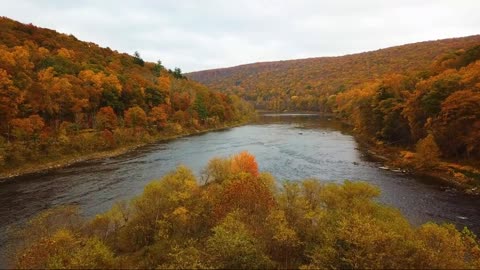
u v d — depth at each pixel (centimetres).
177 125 12562
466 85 6788
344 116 18025
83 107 9819
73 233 2870
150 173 6344
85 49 16500
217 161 5003
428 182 5609
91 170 6656
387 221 2700
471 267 2159
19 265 2356
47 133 7981
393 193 5000
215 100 17462
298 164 7131
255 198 3020
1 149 6431
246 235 2345
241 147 9450
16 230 3653
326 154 8300
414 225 3753
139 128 10606
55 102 8962
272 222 2603
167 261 2520
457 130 6200
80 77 10844
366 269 2011
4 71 7481
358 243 2148
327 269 2131
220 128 15038
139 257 2709
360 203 3006
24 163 6750
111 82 11306
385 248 2142
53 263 2059
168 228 3003
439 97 6981
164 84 15275
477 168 5794
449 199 4712
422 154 6431
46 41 14125
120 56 18588
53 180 5900
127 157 8025
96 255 2236
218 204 3100
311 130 13638
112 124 9906
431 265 2078
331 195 3188
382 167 6800
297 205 2941
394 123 8694
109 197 4897
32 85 8325
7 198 4891
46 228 3192
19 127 7200
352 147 9294
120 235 3127
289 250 2525
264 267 2270
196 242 2714
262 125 16300
